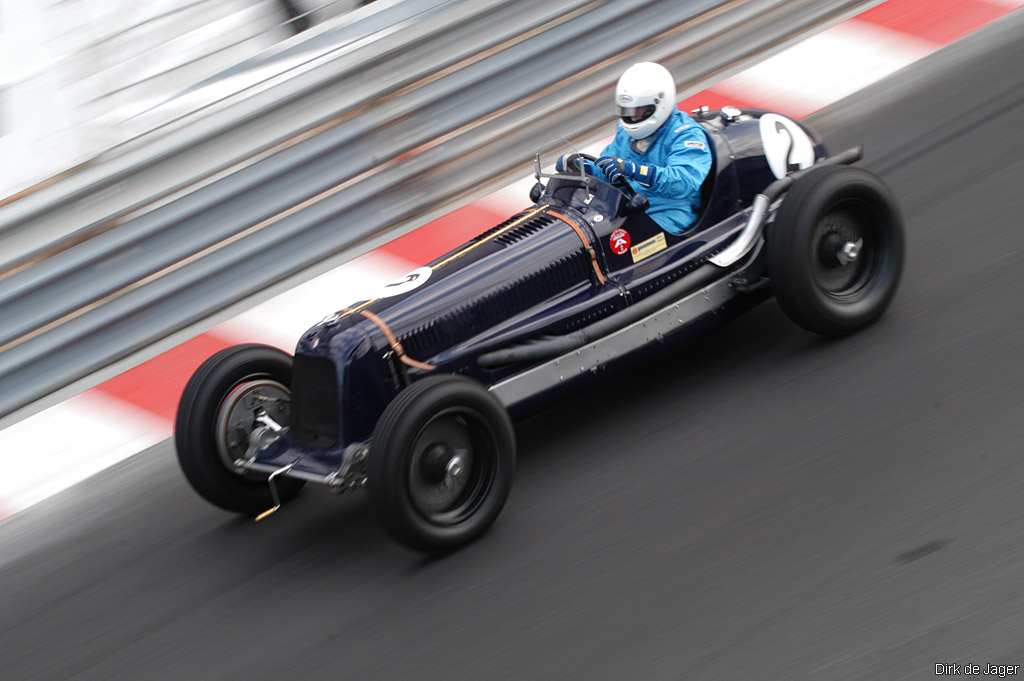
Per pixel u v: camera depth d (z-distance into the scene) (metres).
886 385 7.64
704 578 6.30
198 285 11.52
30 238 11.18
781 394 7.92
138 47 11.97
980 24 13.49
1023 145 10.56
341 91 12.23
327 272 11.88
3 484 9.91
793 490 6.86
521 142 12.91
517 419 7.76
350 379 7.39
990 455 6.64
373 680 6.24
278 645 6.81
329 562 7.59
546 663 5.98
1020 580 5.64
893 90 12.59
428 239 12.05
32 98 11.84
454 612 6.61
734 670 5.57
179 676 6.80
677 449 7.66
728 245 8.52
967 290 8.55
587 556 6.79
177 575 7.98
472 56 12.61
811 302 8.04
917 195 10.32
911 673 5.27
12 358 10.84
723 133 8.81
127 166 11.57
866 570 6.00
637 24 13.27
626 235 8.28
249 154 11.93
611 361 8.00
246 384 8.26
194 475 8.09
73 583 8.26
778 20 13.89
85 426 10.43
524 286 7.95
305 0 12.77
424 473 6.95
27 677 7.26
